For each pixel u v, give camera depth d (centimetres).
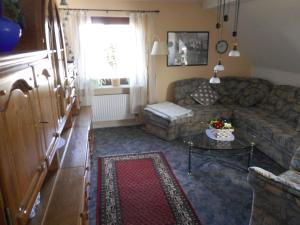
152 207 252
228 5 410
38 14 158
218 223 230
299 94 383
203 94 482
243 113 425
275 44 409
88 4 425
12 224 93
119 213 244
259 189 182
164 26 466
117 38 453
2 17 118
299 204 159
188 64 501
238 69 536
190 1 450
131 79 462
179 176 311
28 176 114
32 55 121
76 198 171
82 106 417
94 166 335
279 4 330
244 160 353
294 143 304
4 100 89
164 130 421
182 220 234
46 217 152
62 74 226
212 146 304
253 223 197
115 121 497
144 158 358
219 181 300
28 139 116
